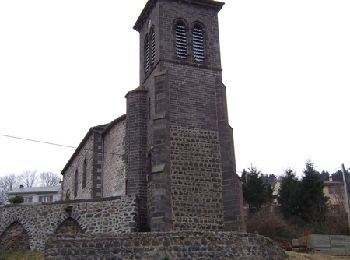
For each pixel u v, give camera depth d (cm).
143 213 2631
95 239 1911
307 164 5047
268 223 3878
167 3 2955
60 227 2628
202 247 1925
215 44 2988
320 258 2519
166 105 2673
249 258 1983
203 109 2778
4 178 10106
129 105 2909
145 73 3055
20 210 2762
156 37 2898
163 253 1892
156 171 2512
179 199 2511
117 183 3048
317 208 4444
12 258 2567
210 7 3067
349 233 4022
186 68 2833
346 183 3419
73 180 4231
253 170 4972
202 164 2641
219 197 2609
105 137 3447
